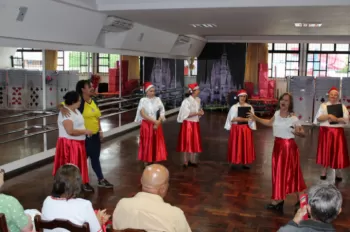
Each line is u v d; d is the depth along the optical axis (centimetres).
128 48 933
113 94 916
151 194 237
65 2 594
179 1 648
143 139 623
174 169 649
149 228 226
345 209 474
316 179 598
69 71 730
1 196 245
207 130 1034
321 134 585
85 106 508
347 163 577
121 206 233
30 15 561
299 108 1142
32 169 629
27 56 639
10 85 615
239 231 407
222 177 604
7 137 612
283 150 443
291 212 461
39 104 668
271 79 1495
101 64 849
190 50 1338
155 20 830
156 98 625
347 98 1108
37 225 237
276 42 1335
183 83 1423
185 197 510
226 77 1429
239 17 765
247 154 639
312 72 1533
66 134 472
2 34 547
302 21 816
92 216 249
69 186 247
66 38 683
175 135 957
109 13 718
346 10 642
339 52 1502
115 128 938
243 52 1406
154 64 1139
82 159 484
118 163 675
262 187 555
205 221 432
